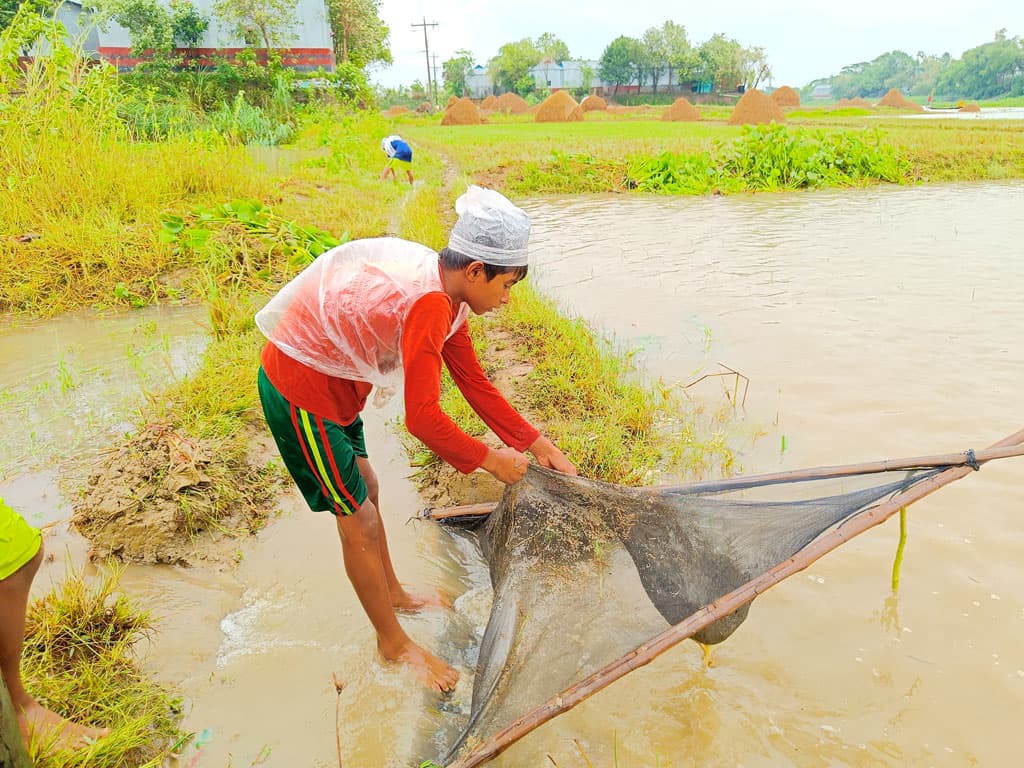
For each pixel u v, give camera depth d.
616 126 39.03
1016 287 7.37
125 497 3.55
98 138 9.62
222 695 2.69
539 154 19.62
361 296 2.37
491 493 3.95
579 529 2.79
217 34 30.31
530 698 2.42
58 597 3.04
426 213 10.88
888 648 2.85
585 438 4.29
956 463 2.77
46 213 8.27
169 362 5.71
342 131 24.20
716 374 5.29
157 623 3.01
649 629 2.59
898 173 17.67
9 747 1.88
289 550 3.54
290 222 8.57
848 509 2.78
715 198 15.48
